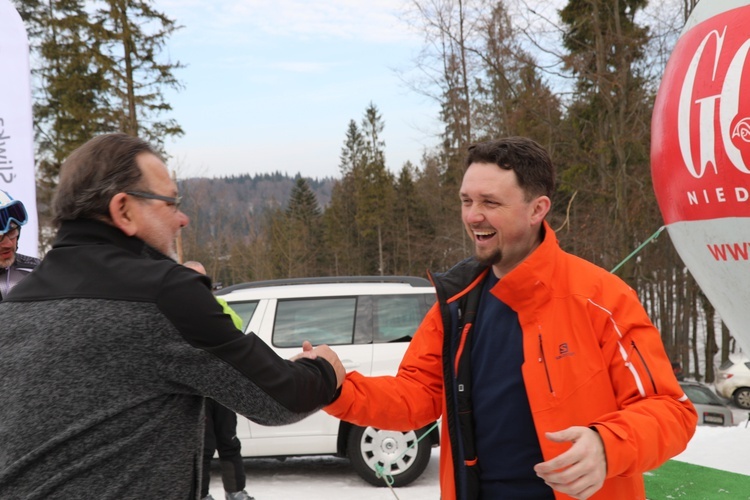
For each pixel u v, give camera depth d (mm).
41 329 1393
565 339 1648
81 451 1349
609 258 16844
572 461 1339
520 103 17594
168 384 1421
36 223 5105
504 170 1703
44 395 1351
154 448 1401
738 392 17609
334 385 1714
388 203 48938
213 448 4504
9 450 1344
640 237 18984
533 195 1719
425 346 1994
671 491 3857
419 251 36156
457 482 1800
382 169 49750
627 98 16078
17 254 3535
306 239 56094
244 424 5621
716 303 2807
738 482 3971
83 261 1474
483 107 19703
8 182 5051
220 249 44062
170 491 1414
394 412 1918
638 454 1407
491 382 1747
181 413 1451
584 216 17922
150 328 1388
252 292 6094
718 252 2492
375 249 52188
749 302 2520
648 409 1507
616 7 15898
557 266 1684
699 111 2385
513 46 16891
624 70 15758
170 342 1397
